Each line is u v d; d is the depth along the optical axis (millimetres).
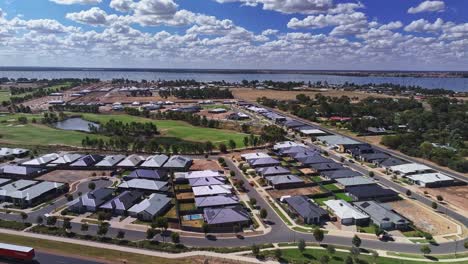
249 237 88438
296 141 184375
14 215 99750
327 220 98250
